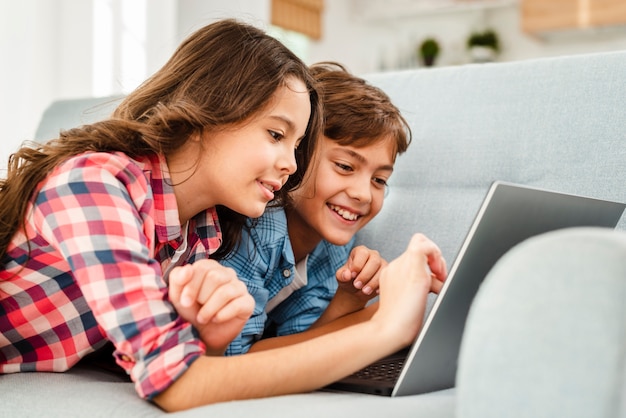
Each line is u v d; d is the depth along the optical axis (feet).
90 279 2.58
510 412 1.63
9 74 8.09
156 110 3.22
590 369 1.55
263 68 3.23
